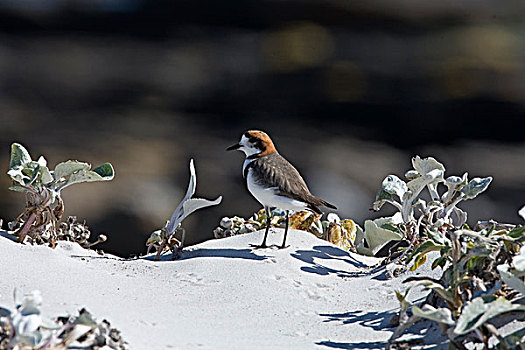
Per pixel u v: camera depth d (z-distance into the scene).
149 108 21.56
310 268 6.28
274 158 7.62
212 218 14.59
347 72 24.38
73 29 27.92
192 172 6.89
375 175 17.70
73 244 6.68
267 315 5.00
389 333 4.54
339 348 4.28
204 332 4.41
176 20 28.91
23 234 6.01
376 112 21.94
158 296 5.26
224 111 21.89
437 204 6.57
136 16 29.08
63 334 3.74
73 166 6.39
